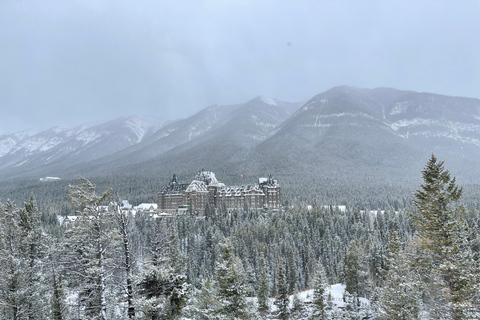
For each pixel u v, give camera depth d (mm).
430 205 29438
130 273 26234
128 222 27953
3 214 31641
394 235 51156
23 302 29906
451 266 26609
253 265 108500
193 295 41125
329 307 66438
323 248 123000
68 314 34156
